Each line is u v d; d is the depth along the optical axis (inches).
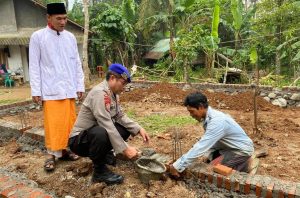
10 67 652.1
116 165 157.9
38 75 152.3
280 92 303.1
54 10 147.3
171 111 286.2
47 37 151.1
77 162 167.0
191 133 215.2
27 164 172.9
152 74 544.1
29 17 662.5
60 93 154.7
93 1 911.7
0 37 625.6
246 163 140.9
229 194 127.9
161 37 776.3
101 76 664.4
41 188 146.9
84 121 137.8
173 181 138.6
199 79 446.9
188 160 128.6
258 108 288.5
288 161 169.9
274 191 119.0
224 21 561.0
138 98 341.7
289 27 479.5
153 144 192.1
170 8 578.6
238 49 575.5
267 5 512.1
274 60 524.7
